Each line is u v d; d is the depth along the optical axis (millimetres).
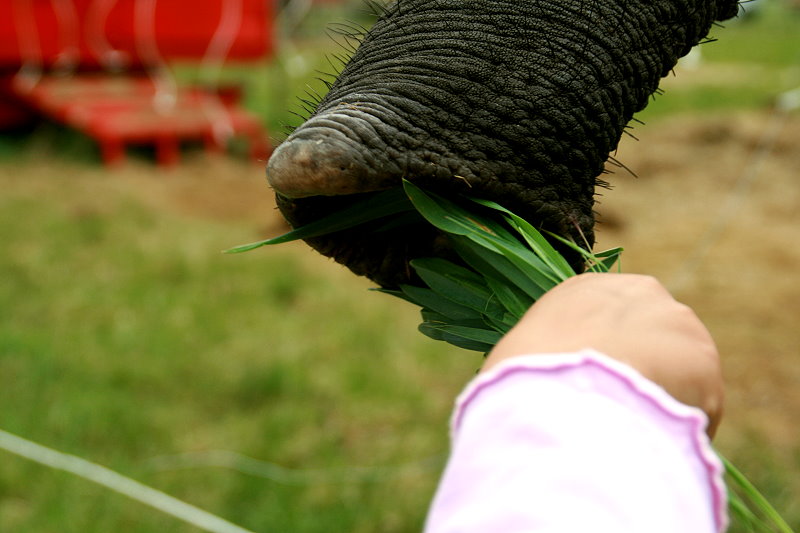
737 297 7664
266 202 10555
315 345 6441
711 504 769
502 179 1411
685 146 13336
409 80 1386
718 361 884
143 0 13211
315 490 4797
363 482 4871
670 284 8039
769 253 8883
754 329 6973
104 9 13133
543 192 1477
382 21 1520
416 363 6215
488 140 1396
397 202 1438
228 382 5863
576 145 1499
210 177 11508
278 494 4734
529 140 1431
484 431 755
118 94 13188
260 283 7613
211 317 6891
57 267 7863
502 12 1479
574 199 1548
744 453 5102
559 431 723
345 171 1202
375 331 6723
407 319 7023
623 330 872
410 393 5766
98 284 7512
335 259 1601
